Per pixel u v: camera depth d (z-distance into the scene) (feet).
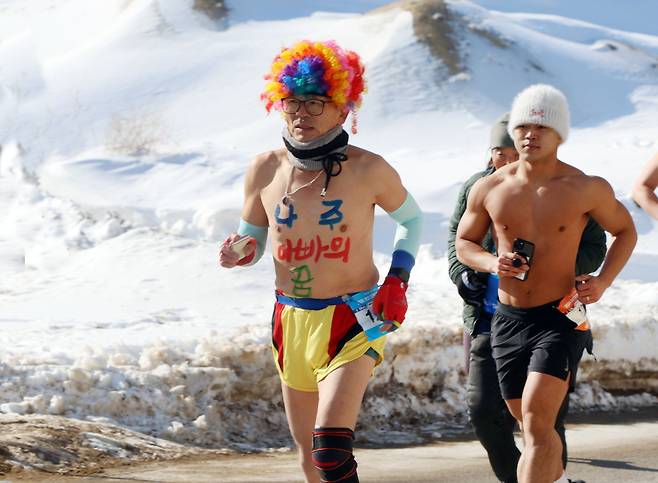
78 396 56.85
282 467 51.34
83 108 393.70
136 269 114.11
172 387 59.11
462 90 406.82
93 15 526.57
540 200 38.09
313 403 36.17
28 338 74.69
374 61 426.10
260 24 508.53
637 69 469.98
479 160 272.10
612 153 260.83
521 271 36.65
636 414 71.67
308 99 35.17
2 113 388.78
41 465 47.67
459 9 476.95
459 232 40.16
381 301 35.32
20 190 168.25
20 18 532.32
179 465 50.47
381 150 343.67
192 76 431.84
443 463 53.93
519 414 38.14
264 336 66.69
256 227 37.32
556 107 37.88
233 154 276.00
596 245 40.14
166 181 236.43
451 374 69.92
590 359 74.95
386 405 66.08
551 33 516.32
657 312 90.38
